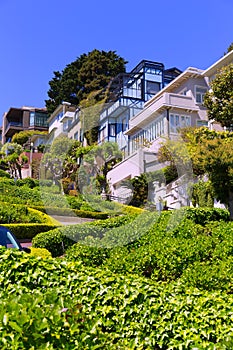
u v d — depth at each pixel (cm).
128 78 3050
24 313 320
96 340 361
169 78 3866
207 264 809
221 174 1585
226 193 1587
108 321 509
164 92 3244
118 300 523
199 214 1308
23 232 1592
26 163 4022
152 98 3231
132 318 514
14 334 313
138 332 505
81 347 346
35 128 6209
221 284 735
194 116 3058
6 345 308
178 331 506
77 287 526
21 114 6625
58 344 331
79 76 5297
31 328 317
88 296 522
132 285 543
